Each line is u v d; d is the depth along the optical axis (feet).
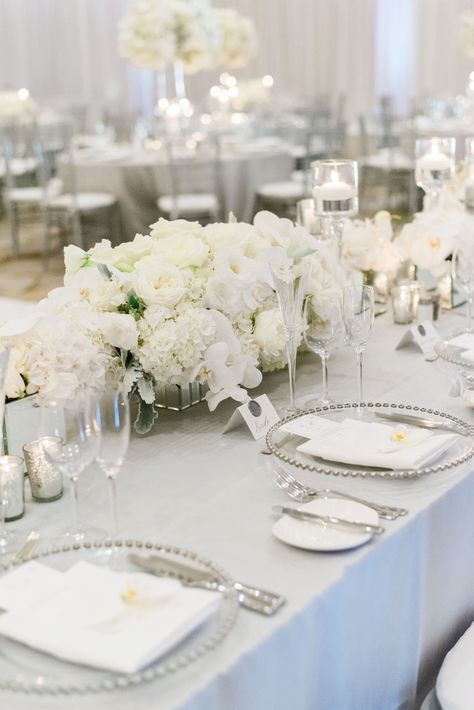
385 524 4.33
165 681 3.25
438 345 6.69
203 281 5.63
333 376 6.53
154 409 5.56
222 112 26.50
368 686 4.33
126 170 19.58
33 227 26.73
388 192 24.39
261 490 4.75
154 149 21.22
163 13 19.57
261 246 6.00
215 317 5.58
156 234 6.03
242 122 24.17
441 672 4.51
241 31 22.11
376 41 32.68
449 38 31.24
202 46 19.92
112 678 3.17
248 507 4.57
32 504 4.70
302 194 19.85
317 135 22.35
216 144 18.71
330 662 3.96
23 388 5.15
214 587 3.63
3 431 5.15
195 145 21.06
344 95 30.45
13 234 22.54
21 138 26.68
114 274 5.49
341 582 3.91
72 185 19.29
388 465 4.72
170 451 5.34
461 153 22.09
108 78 35.96
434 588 4.78
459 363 6.29
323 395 5.93
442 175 8.77
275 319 5.87
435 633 4.91
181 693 3.18
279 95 34.81
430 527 4.57
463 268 7.15
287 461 4.81
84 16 35.40
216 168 18.81
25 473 5.03
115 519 4.24
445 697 4.32
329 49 33.71
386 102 28.30
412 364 6.75
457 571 4.98
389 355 7.00
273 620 3.60
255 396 6.19
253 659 3.43
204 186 19.62
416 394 6.09
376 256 8.10
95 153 21.39
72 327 5.31
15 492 4.49
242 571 3.97
